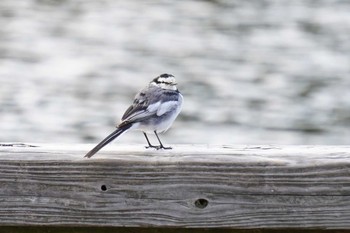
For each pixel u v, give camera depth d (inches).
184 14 1284.4
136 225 193.9
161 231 197.3
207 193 192.2
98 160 193.2
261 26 1190.3
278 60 979.9
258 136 676.7
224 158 192.1
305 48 1042.1
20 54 997.2
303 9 1296.8
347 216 191.0
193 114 736.3
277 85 850.1
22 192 194.7
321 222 191.5
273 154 193.5
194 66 949.8
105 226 195.3
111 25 1208.8
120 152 196.5
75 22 1222.9
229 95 807.1
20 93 799.7
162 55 1016.2
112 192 193.8
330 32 1137.4
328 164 190.4
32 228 199.2
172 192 192.7
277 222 192.2
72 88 832.9
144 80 880.3
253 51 1033.5
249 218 192.1
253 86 849.5
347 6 1312.7
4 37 1099.9
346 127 701.9
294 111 751.7
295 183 191.2
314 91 826.8
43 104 763.4
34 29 1159.0
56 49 1039.0
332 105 770.2
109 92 815.7
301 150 198.8
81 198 194.1
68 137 660.1
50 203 194.5
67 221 194.7
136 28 1195.3
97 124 697.6
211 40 1107.9
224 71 922.7
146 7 1339.8
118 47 1061.8
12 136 657.6
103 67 941.8
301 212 191.5
